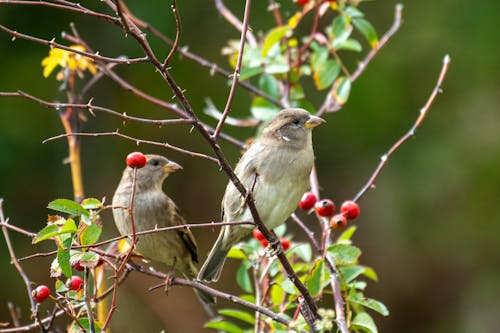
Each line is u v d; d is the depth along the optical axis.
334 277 6.69
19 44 14.39
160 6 14.45
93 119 14.72
